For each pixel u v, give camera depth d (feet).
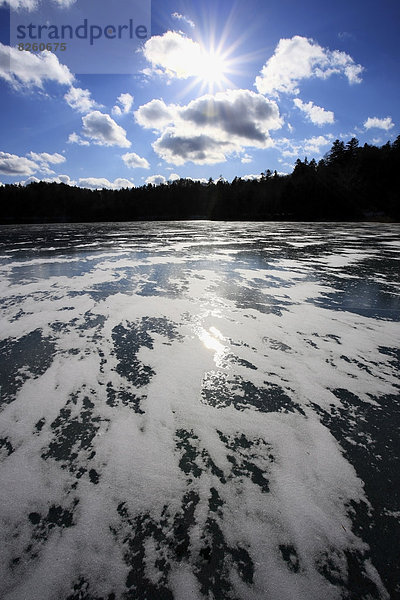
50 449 6.77
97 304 16.74
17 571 4.47
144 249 40.40
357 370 9.99
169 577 4.39
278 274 24.22
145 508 5.41
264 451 6.68
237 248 41.04
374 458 6.55
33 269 26.71
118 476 6.06
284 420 7.66
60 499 5.59
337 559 4.64
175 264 28.76
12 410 8.07
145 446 6.82
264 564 4.55
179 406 8.17
